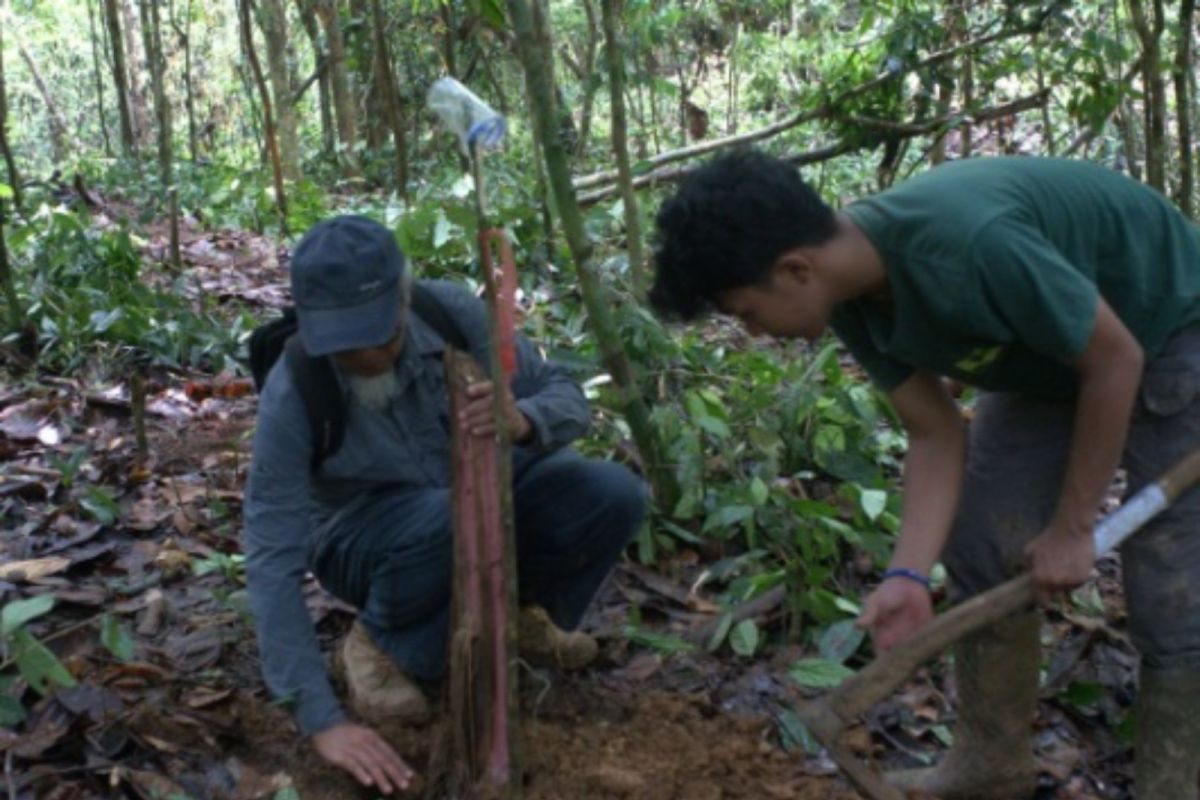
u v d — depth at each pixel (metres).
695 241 2.33
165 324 5.81
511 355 2.41
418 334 2.97
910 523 2.74
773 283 2.35
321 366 2.86
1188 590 2.70
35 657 2.55
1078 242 2.47
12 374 5.56
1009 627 2.93
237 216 9.33
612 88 4.46
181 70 18.25
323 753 2.83
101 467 4.55
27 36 19.06
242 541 4.04
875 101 6.77
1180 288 2.58
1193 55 7.63
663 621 3.73
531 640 3.32
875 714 3.36
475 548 2.71
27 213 7.04
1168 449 2.67
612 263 5.53
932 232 2.35
